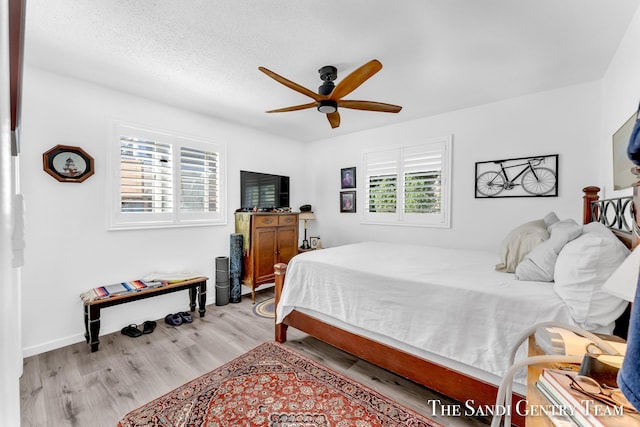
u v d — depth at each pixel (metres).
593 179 2.65
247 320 3.12
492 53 2.18
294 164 4.94
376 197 4.26
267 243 3.86
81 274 2.63
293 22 1.81
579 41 2.02
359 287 2.05
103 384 1.96
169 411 1.69
